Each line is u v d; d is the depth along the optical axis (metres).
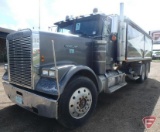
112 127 3.08
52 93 2.68
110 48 4.61
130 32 5.69
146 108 4.09
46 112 2.71
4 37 16.78
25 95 3.02
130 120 3.38
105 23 4.30
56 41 3.23
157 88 6.36
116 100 4.73
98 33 4.26
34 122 3.28
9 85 3.44
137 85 6.95
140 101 4.65
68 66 3.01
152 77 9.32
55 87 2.72
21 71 3.13
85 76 3.31
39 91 2.83
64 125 2.90
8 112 3.73
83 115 3.16
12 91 3.37
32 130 2.97
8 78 3.54
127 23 5.25
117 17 4.02
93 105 3.37
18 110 3.84
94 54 4.02
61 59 3.34
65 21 4.93
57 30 5.16
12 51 3.30
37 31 2.93
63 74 2.84
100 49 3.94
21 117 3.48
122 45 4.94
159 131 2.95
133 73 6.87
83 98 3.12
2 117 3.47
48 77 2.86
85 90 3.16
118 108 4.07
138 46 6.88
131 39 5.86
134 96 5.16
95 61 4.00
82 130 2.98
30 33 2.87
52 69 2.78
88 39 3.97
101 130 2.97
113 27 3.98
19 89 3.15
